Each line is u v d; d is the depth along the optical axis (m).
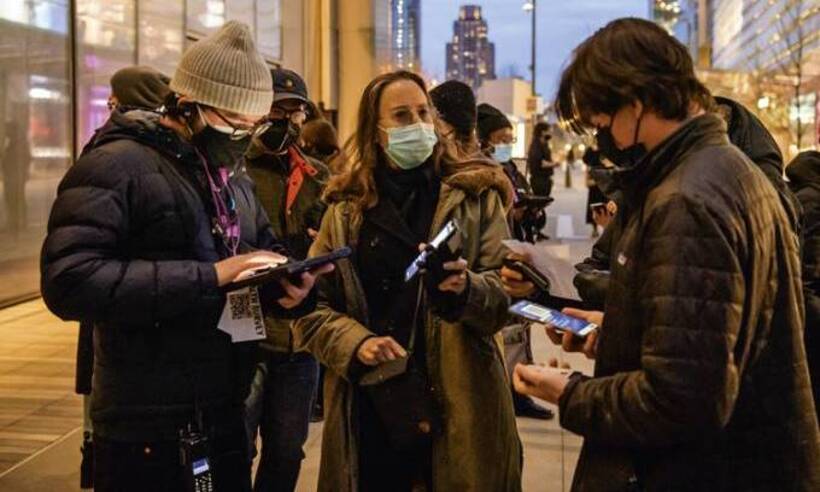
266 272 2.20
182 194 2.29
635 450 1.86
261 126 2.87
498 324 2.60
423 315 2.72
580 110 1.87
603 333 1.86
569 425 1.83
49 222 2.21
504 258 2.53
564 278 2.44
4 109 9.57
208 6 15.14
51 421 5.48
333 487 2.76
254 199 2.73
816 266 3.31
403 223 2.78
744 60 56.44
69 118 10.86
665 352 1.64
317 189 4.18
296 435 3.46
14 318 9.03
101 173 2.21
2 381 6.50
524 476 4.53
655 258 1.69
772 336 1.81
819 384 3.27
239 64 2.33
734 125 3.07
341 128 23.66
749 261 1.70
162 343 2.27
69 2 10.76
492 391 2.71
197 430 2.30
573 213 22.00
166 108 2.40
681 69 1.78
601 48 1.82
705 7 84.56
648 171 1.77
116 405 2.28
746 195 1.71
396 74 2.85
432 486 2.73
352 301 2.77
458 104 4.32
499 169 2.85
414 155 2.75
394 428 2.64
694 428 1.66
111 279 2.12
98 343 2.33
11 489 4.34
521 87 36.09
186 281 2.16
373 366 2.66
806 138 31.84
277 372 3.43
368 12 23.42
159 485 2.29
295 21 20.64
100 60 11.48
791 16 40.16
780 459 1.80
